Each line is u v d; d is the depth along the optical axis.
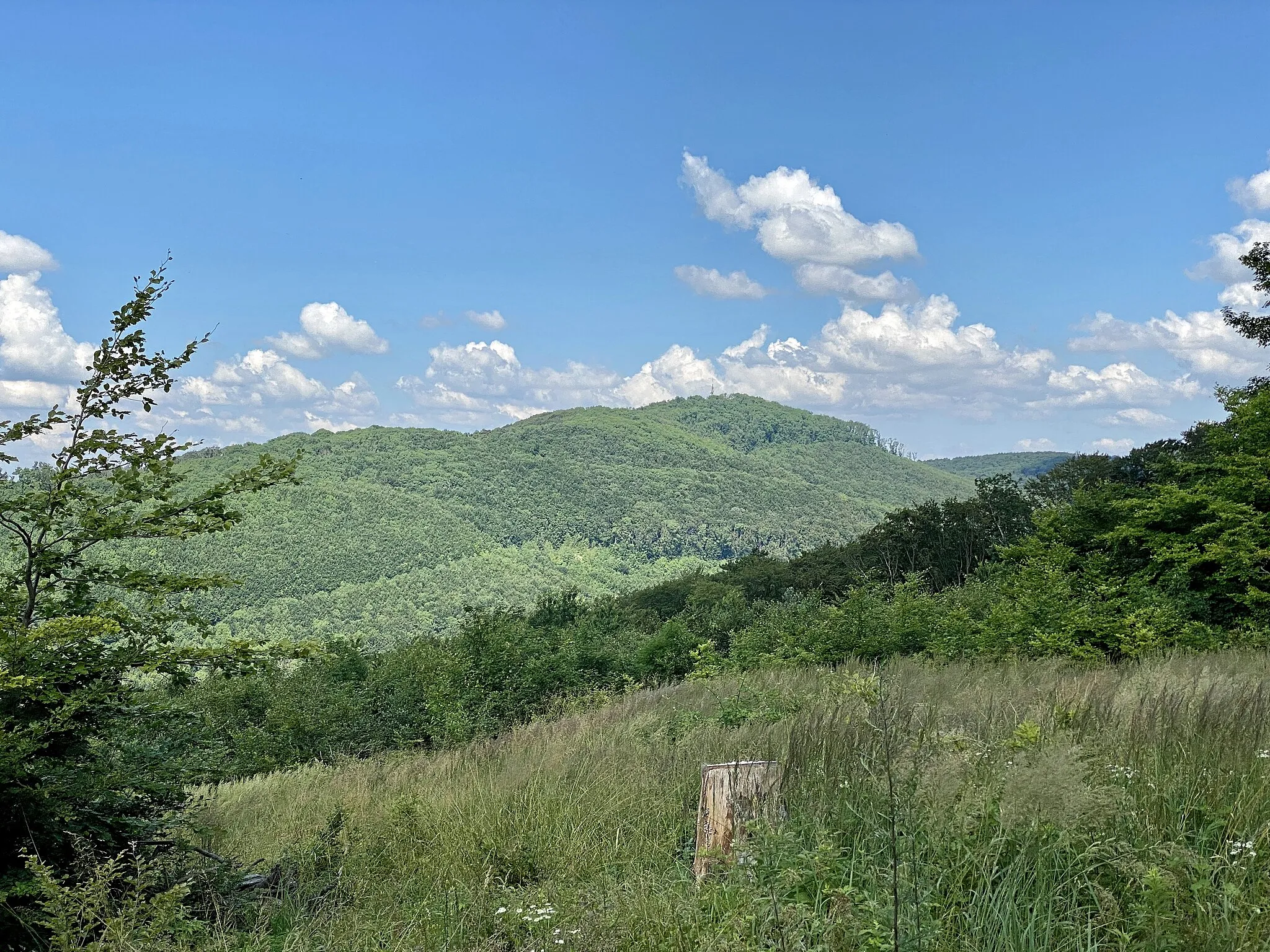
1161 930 2.79
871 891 3.26
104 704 5.09
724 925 3.19
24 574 5.27
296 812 8.77
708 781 4.40
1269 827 3.35
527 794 6.14
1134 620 12.66
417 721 20.34
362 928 4.05
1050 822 3.42
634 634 26.84
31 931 4.01
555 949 3.42
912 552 55.34
